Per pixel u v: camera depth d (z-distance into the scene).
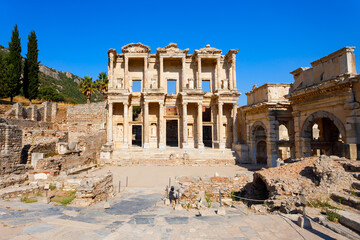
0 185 16.59
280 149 40.59
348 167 13.88
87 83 63.62
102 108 45.72
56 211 10.67
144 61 45.56
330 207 10.38
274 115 31.92
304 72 25.72
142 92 43.59
